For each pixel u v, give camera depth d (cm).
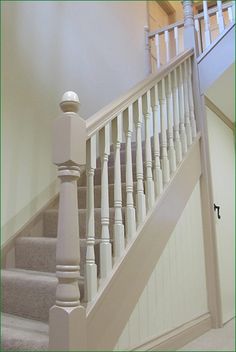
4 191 223
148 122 188
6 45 239
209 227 245
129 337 150
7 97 234
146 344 162
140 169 174
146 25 458
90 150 140
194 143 248
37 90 262
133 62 411
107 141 150
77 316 118
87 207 138
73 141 125
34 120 255
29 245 213
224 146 309
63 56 296
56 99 280
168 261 192
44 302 162
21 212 234
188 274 216
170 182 202
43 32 277
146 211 177
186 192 224
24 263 214
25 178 241
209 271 241
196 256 231
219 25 272
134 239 160
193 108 262
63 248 119
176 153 221
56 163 125
